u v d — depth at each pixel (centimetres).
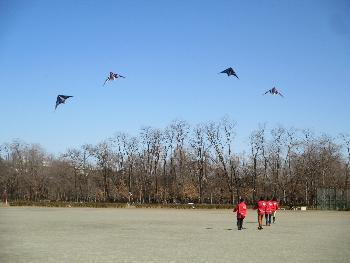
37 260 2150
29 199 14562
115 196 13462
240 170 12400
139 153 13275
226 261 2159
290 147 11812
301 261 2159
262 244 2895
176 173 12912
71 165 14600
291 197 11438
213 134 12106
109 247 2697
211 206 10369
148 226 4441
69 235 3453
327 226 4553
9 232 3681
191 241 3067
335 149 12056
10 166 14812
